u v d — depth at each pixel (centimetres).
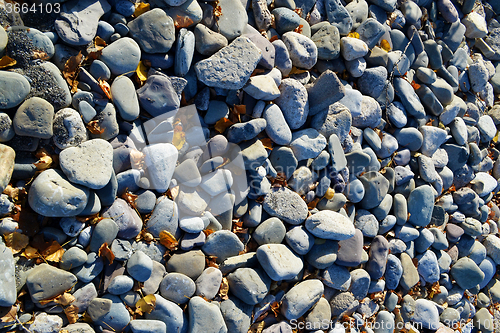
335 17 280
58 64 187
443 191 332
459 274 319
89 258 186
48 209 172
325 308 245
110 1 201
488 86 389
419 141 306
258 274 223
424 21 341
